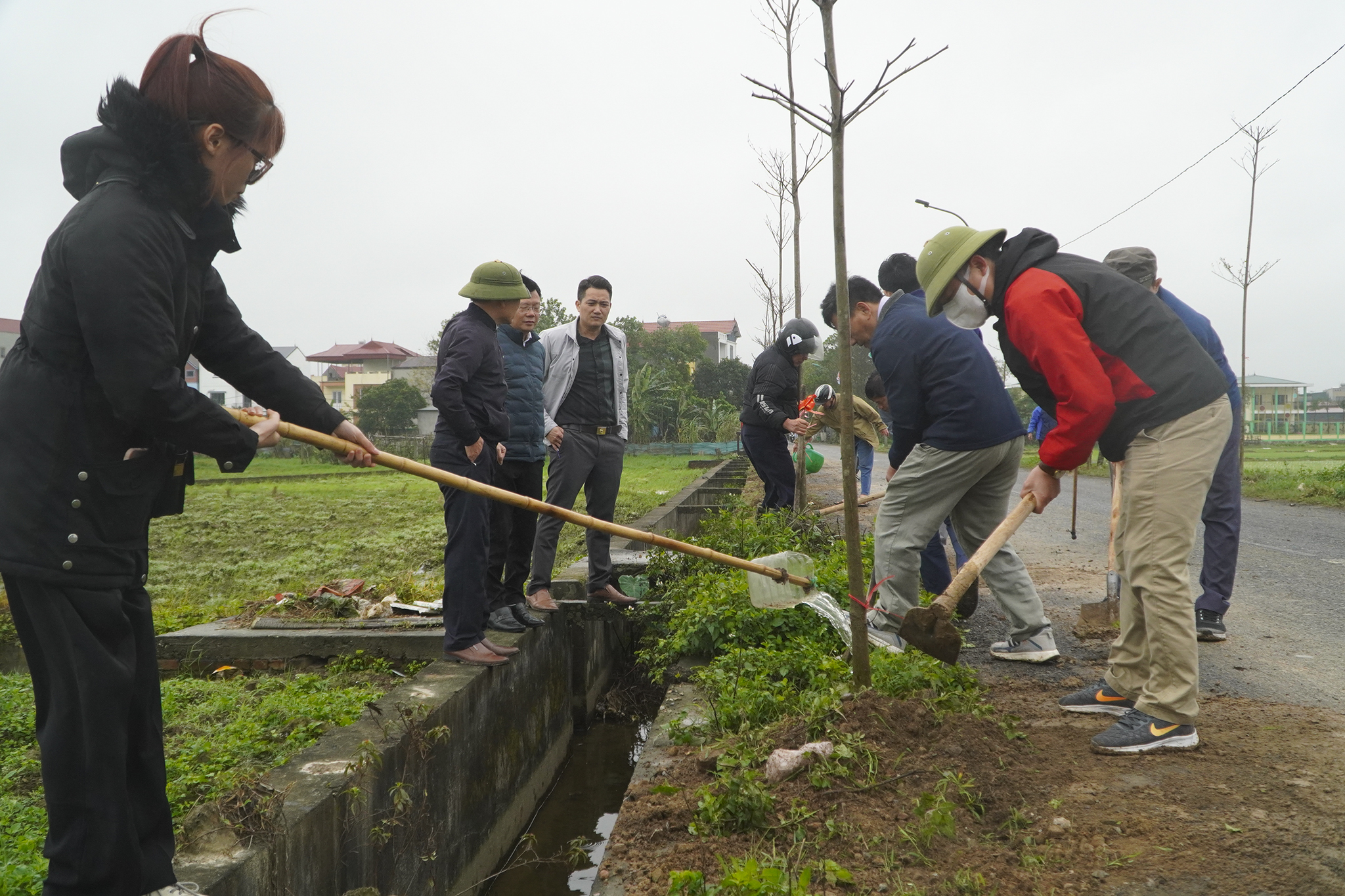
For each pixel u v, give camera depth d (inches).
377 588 260.1
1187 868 88.6
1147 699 120.9
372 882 130.3
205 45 84.4
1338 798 101.3
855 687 139.6
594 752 252.2
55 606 79.0
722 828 104.4
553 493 237.6
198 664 212.2
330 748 135.8
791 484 347.9
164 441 84.5
